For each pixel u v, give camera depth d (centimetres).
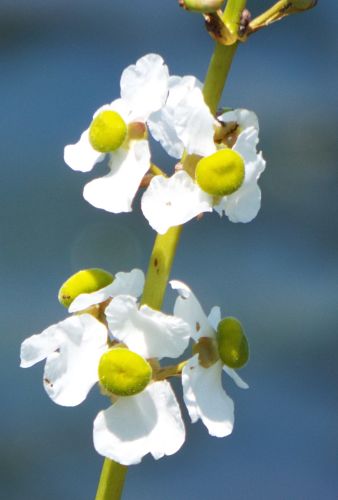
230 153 37
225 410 37
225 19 38
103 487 38
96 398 84
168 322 37
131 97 38
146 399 37
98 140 38
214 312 38
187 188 37
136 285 37
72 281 38
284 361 89
